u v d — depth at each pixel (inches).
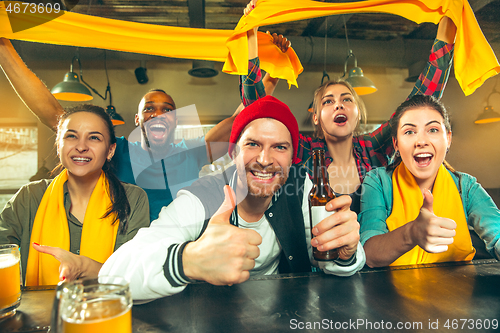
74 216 41.9
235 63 52.3
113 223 40.3
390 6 52.9
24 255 40.1
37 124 178.2
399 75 205.6
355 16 153.3
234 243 22.4
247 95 56.4
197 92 191.9
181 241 29.1
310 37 165.3
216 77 193.2
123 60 169.0
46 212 40.5
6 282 22.5
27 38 53.7
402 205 45.1
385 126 58.6
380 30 169.8
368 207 44.2
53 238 39.9
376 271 30.7
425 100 44.2
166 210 31.8
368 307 22.9
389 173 48.0
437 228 28.4
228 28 159.6
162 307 23.5
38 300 25.2
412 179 45.5
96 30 57.0
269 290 26.5
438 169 45.4
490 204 42.5
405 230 31.4
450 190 44.4
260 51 63.7
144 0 130.6
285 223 34.8
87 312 16.3
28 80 54.0
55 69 181.3
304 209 36.4
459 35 50.3
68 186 42.6
